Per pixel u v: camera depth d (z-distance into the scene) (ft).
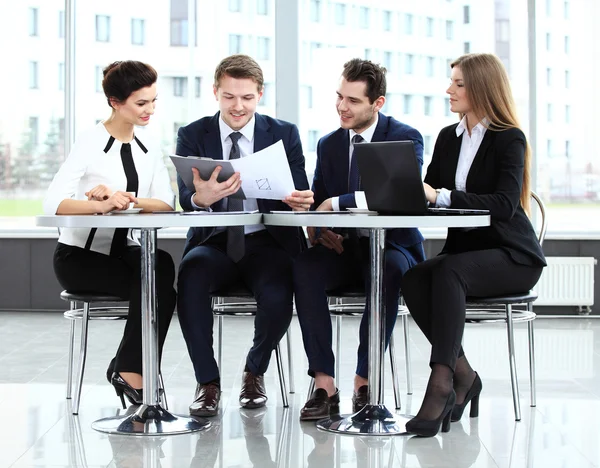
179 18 21.01
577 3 20.86
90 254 10.43
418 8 21.08
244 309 10.87
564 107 20.95
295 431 9.78
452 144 10.71
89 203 9.41
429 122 21.30
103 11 21.03
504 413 10.72
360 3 21.02
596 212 20.94
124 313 10.71
